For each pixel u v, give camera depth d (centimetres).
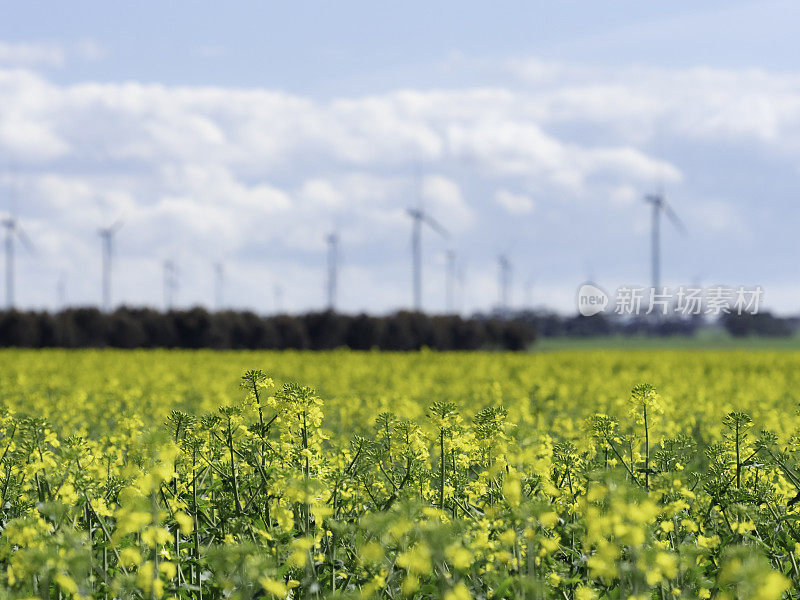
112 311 16125
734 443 2369
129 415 2542
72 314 15512
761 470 2344
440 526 1500
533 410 4584
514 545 1669
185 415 2266
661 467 2373
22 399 5128
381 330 16325
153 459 1942
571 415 4756
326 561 1781
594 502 1720
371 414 3834
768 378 7050
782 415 3394
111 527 1977
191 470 2195
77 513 1869
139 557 1580
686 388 5497
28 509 2081
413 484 2202
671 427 3275
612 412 3722
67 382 6062
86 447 2331
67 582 1445
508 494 1694
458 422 2314
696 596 1708
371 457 2358
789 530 1984
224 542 1845
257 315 16475
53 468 2248
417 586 1512
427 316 16875
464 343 16962
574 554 1897
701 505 2066
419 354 12038
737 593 1402
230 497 2077
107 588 1620
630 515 1465
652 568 1498
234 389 5222
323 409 4000
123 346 15462
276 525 2012
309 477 1931
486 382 6538
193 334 15800
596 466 2128
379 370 7975
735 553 1570
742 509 1953
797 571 1809
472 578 1742
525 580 1541
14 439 2452
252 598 1762
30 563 1469
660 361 9681
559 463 2234
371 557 1488
